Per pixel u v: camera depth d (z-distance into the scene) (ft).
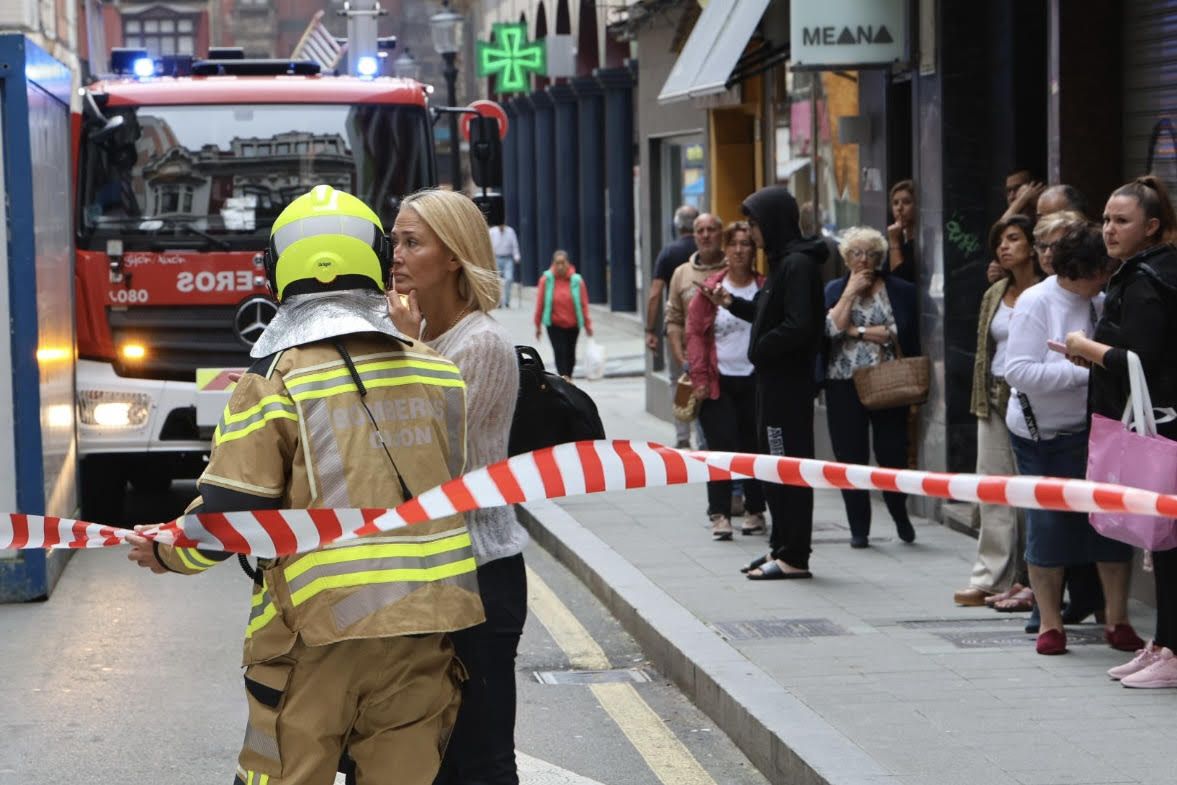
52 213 65.46
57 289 66.49
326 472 25.12
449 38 178.29
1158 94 58.80
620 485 25.02
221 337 74.79
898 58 73.61
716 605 55.16
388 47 120.06
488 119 83.82
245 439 25.03
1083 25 61.46
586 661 52.34
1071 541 46.32
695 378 69.51
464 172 311.06
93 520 78.74
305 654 24.94
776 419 59.06
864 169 83.51
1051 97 62.69
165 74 83.82
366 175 77.87
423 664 25.53
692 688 47.14
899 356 66.33
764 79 104.99
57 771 40.75
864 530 66.54
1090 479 41.47
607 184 202.59
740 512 76.13
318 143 77.36
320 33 119.65
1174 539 41.01
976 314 71.41
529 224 264.11
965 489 22.22
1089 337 47.32
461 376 28.53
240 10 447.83
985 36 70.95
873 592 57.26
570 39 205.67
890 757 37.24
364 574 24.72
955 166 71.20
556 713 46.03
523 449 32.94
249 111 76.89
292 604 24.75
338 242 25.90
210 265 74.79
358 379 25.55
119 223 74.79
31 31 131.34
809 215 94.63
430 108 81.97
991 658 46.96
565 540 69.36
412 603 24.88
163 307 74.43
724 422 69.77
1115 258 44.70
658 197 137.49
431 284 30.81
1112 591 47.44
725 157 115.65
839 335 66.08
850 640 49.47
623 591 57.98
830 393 66.64
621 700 47.50
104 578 66.54
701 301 69.72
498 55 226.58
